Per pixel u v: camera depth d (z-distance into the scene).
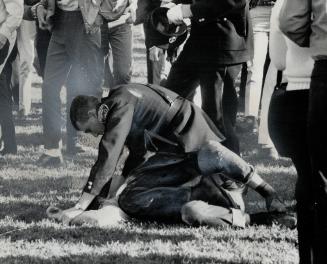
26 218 7.02
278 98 5.68
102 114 6.77
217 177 6.94
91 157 10.14
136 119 6.89
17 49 12.19
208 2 7.39
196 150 6.91
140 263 5.67
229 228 6.60
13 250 6.02
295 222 6.63
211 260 5.73
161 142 6.97
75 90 9.96
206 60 7.71
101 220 6.73
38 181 8.69
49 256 5.88
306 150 5.59
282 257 5.81
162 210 6.79
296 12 5.19
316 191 5.14
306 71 5.52
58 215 6.93
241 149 10.40
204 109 7.87
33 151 10.52
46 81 9.78
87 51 9.78
